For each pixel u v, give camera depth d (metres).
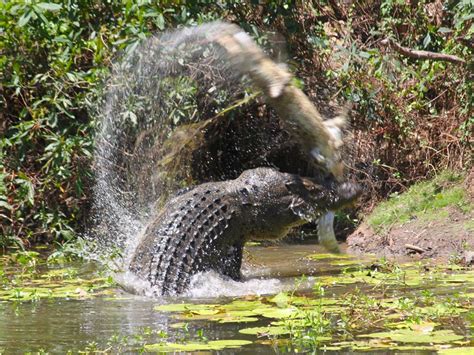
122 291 13.82
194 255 14.02
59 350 9.88
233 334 10.42
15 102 20.75
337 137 14.71
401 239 17.27
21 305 12.72
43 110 19.59
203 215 14.35
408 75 20.09
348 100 19.34
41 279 15.30
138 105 19.03
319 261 16.48
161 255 13.98
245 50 14.18
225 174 20.19
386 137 19.89
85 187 20.30
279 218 14.64
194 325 11.01
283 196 14.59
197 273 13.96
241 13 19.75
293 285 13.87
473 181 18.09
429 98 20.53
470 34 18.64
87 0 19.05
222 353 9.52
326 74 19.61
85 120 20.30
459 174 18.69
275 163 20.17
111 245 18.97
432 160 19.75
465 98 19.39
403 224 17.72
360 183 19.58
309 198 14.60
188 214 14.38
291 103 14.06
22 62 19.72
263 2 19.80
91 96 19.47
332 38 21.28
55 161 19.08
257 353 9.49
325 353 9.40
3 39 19.36
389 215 18.19
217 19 18.47
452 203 17.66
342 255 17.08
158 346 9.78
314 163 14.59
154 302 12.80
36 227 20.27
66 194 20.28
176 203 14.84
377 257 16.72
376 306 11.54
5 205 18.80
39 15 17.30
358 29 21.06
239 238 14.68
